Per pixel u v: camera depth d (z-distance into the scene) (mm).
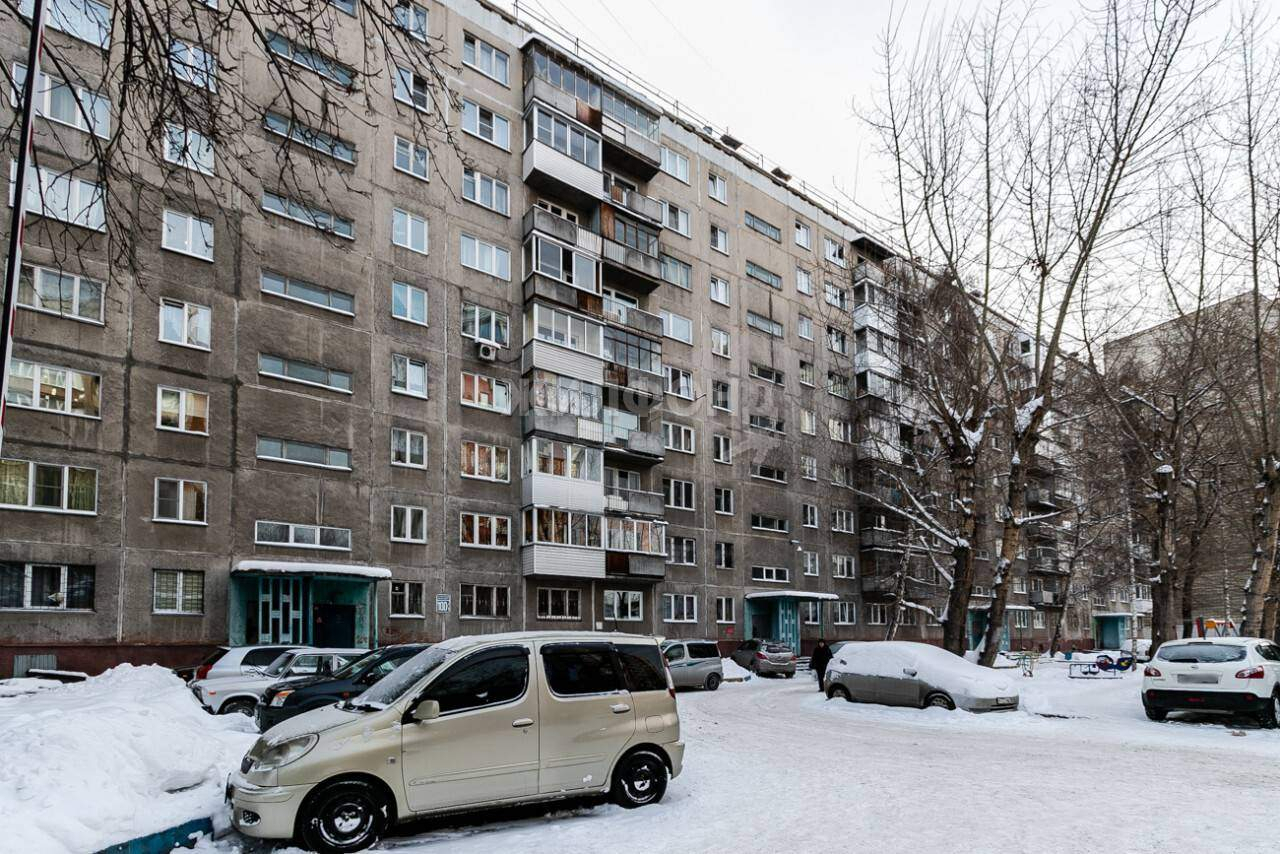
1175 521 29719
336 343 25109
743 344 39812
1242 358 24359
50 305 20266
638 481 34375
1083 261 20734
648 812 7891
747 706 19375
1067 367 26375
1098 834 6871
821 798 8461
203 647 21484
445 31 29875
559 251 31141
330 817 6613
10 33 19594
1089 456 35625
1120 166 20250
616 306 34000
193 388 22219
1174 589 26844
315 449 24281
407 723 7082
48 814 5785
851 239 46844
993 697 16281
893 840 6773
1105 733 14016
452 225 28766
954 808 7938
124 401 21094
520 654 7848
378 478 25500
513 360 29766
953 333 22906
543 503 28812
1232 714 15531
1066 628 61531
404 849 6688
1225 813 7648
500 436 28859
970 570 22203
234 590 22094
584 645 8258
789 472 40500
